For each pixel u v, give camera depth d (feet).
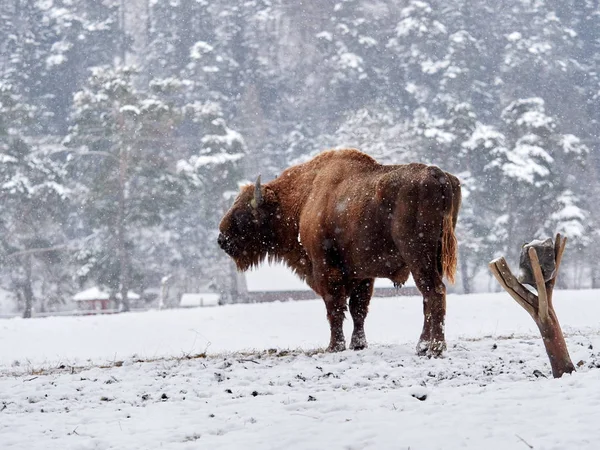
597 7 384.68
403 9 315.78
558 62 311.88
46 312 221.25
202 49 293.84
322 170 40.24
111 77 221.25
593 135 310.04
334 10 334.03
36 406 25.79
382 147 219.82
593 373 22.74
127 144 210.79
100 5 349.00
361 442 17.51
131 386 28.73
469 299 82.89
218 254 229.66
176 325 73.67
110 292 205.57
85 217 225.56
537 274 23.32
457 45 293.84
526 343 36.24
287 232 42.32
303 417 20.51
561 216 218.38
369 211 35.63
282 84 321.32
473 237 219.82
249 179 271.49
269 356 37.78
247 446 17.88
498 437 17.20
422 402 21.47
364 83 298.76
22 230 214.28
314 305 83.10
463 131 232.53
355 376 27.89
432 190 33.37
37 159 223.92
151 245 233.55
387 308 78.33
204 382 28.81
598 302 81.46
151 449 18.39
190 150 271.08
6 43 323.57
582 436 16.65
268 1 344.08
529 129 241.35
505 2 348.18
